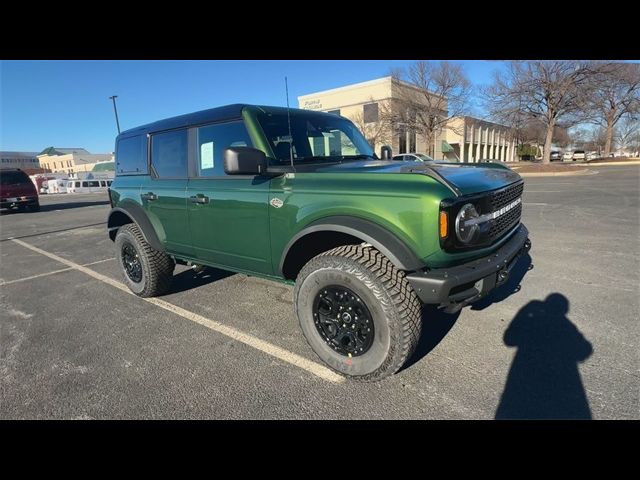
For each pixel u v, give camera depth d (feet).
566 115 97.66
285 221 9.66
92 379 9.71
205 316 13.35
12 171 54.49
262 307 13.94
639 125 250.37
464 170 9.50
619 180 56.13
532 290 14.01
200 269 14.29
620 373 8.86
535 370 9.14
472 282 8.26
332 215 8.79
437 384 8.79
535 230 24.06
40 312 14.55
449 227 7.66
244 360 10.31
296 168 9.93
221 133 11.36
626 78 97.55
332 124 12.72
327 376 9.39
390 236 8.02
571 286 14.24
